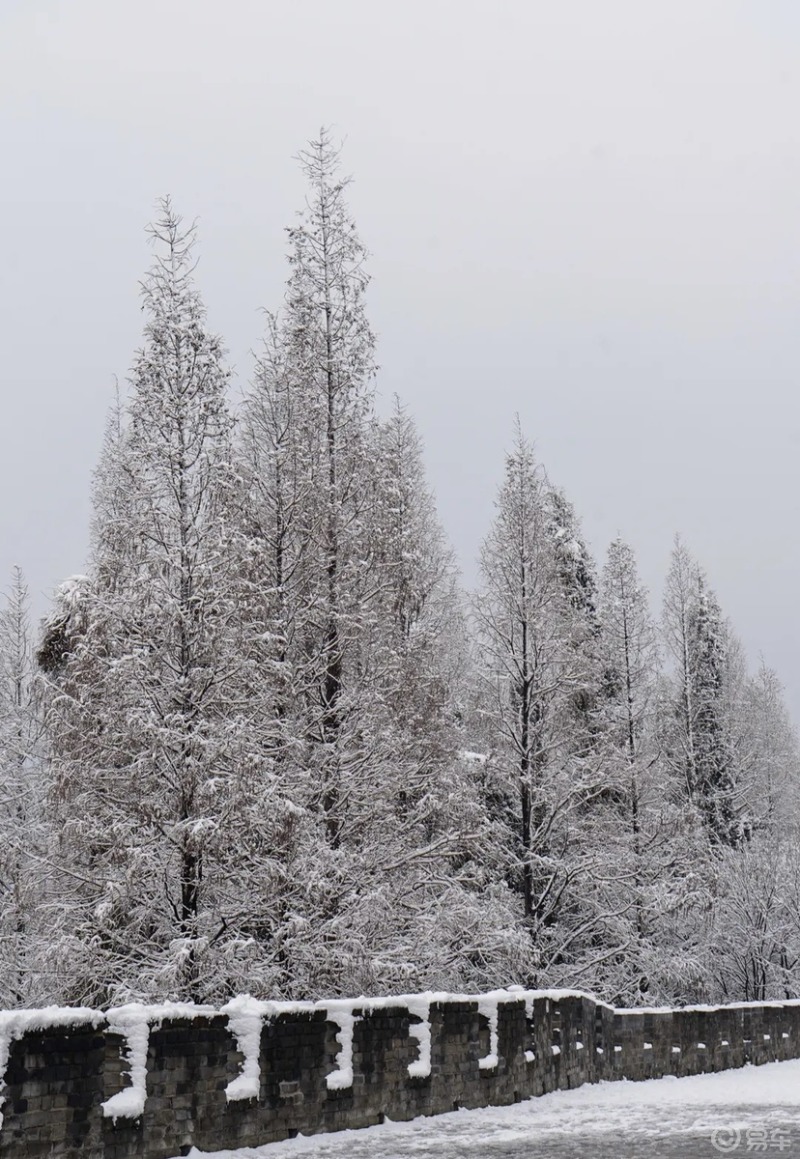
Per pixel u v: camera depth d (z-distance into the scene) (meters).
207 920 20.22
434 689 24.72
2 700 31.45
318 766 22.88
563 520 45.47
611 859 31.73
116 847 19.50
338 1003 15.41
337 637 23.77
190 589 20.88
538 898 31.20
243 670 20.70
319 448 24.39
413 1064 16.67
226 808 19.39
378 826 23.39
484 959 25.75
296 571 23.55
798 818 56.75
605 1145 14.23
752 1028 29.56
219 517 20.89
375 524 24.58
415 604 26.86
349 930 21.48
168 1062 12.69
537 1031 20.12
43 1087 11.05
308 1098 14.70
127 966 19.78
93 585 21.03
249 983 19.89
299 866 20.94
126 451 22.08
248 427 24.39
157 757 19.97
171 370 21.55
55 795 20.00
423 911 23.94
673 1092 21.33
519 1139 14.78
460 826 24.72
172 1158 12.60
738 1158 13.10
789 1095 20.75
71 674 20.17
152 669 20.44
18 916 21.38
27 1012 11.01
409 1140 14.63
